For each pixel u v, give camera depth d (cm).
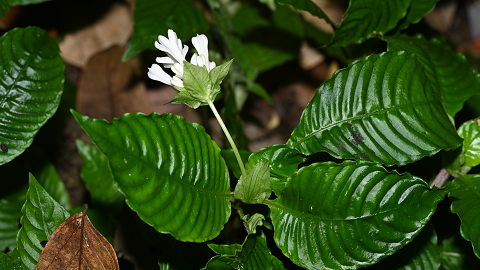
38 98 72
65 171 102
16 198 82
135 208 63
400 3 75
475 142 73
